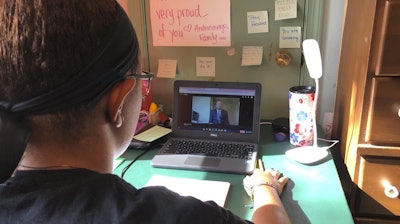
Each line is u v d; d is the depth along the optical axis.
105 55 0.45
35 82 0.42
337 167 1.35
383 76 0.99
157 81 1.52
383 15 0.93
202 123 1.27
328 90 1.43
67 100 0.44
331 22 1.35
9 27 0.42
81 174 0.47
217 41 1.42
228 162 1.11
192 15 1.40
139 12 1.45
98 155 0.52
